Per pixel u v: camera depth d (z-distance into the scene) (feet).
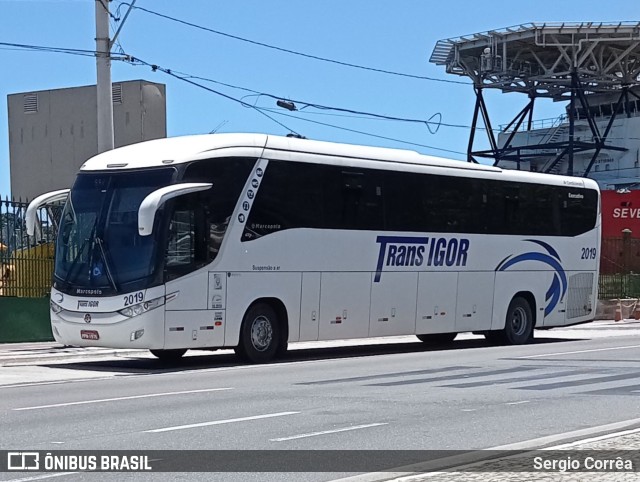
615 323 125.80
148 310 58.65
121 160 63.00
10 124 124.57
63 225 63.36
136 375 59.00
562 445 31.71
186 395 46.96
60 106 121.49
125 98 118.11
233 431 35.76
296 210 66.69
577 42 211.41
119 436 34.65
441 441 33.58
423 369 60.23
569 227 89.61
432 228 76.64
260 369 61.26
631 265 141.90
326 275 68.54
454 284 78.59
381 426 36.86
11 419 38.93
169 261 59.52
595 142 208.44
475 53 220.84
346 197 70.13
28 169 123.03
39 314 80.84
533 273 85.81
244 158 63.77
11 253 78.38
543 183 87.15
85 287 60.95
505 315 83.35
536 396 45.75
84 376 58.75
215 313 61.72
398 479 26.61
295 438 34.24
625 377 54.60
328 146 69.67
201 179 61.21
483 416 39.34
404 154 75.36
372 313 72.02
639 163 218.38
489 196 81.76
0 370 62.64
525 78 220.43
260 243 64.28
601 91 229.45
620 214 173.78
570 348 79.61
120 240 60.44
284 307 66.13
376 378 54.70
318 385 51.06
